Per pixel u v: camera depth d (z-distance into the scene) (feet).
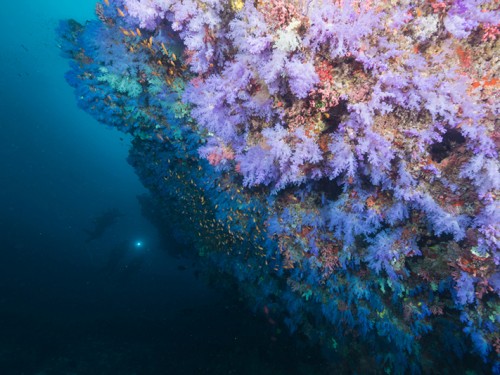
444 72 7.80
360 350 17.22
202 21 9.57
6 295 32.71
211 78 10.18
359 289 13.80
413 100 7.88
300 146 9.59
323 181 12.08
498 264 8.80
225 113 11.36
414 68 7.84
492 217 8.36
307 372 19.89
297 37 8.09
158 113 17.10
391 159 9.16
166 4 10.16
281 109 9.81
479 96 7.62
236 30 8.80
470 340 11.87
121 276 44.70
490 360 11.01
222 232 21.09
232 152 13.07
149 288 42.34
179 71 14.53
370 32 7.63
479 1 7.16
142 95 16.38
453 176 8.98
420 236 10.96
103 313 32.27
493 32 7.30
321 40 7.94
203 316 29.58
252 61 9.12
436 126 8.13
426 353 13.60
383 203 10.55
